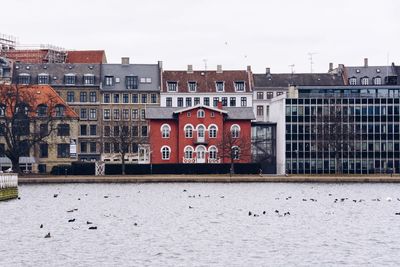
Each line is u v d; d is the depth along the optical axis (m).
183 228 91.25
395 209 113.81
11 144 194.25
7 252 73.81
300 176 188.25
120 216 104.31
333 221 98.25
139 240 81.44
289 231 88.62
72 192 149.50
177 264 69.00
